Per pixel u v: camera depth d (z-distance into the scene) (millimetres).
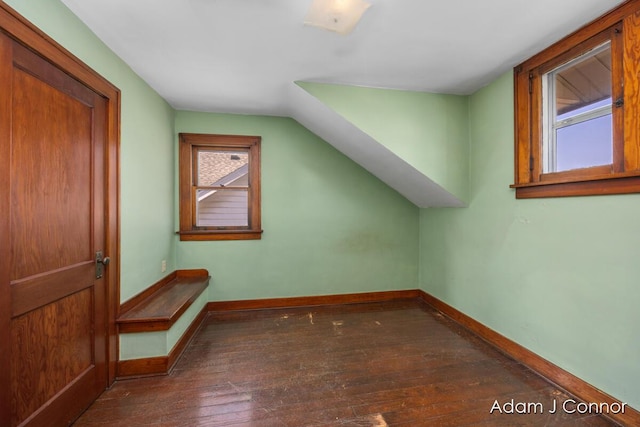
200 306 2707
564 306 1727
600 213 1529
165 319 1884
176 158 2936
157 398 1658
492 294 2318
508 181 2135
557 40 1715
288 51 1839
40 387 1303
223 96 2578
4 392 1137
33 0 1240
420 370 1934
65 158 1448
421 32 1636
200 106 2832
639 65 1352
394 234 3438
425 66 2037
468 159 2566
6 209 1146
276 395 1681
